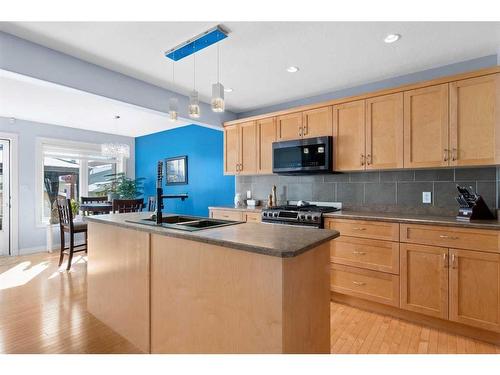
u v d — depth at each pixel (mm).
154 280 1963
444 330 2311
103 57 2600
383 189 3135
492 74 2258
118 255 2262
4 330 2287
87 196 5715
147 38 2273
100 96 2787
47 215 5152
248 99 3848
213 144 4891
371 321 2477
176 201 5480
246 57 2607
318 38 2281
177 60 2645
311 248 1421
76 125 5238
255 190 4277
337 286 2844
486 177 2566
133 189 5828
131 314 2133
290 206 3545
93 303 2551
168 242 1860
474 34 2217
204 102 3986
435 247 2295
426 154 2566
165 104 3418
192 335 1719
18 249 4699
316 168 3182
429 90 2553
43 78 2383
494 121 2254
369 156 2893
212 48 2439
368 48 2439
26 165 4793
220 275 1576
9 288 3180
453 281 2213
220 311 1576
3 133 4539
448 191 2756
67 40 2301
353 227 2742
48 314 2568
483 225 2078
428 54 2551
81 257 4531
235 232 1752
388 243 2533
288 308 1367
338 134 3111
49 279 3477
